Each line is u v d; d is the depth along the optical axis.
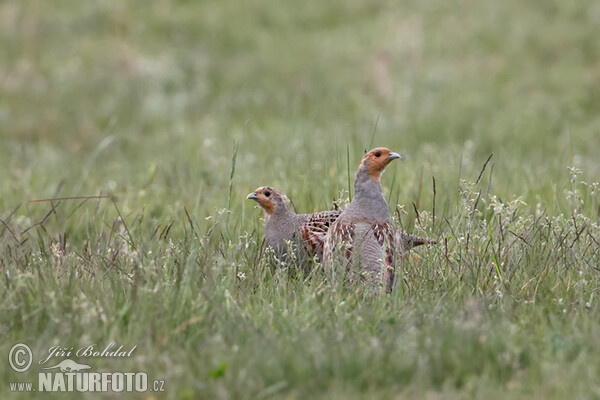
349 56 28.05
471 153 17.88
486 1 31.33
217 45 29.53
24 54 27.47
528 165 15.42
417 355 6.73
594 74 25.06
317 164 14.93
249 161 16.06
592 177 14.04
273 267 9.91
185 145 19.39
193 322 7.35
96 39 29.19
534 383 6.41
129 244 9.92
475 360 6.73
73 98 24.41
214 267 8.66
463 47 28.08
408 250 9.99
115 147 20.19
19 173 16.16
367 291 8.43
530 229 9.97
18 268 8.78
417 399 6.21
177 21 30.70
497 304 8.23
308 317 7.61
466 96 24.02
